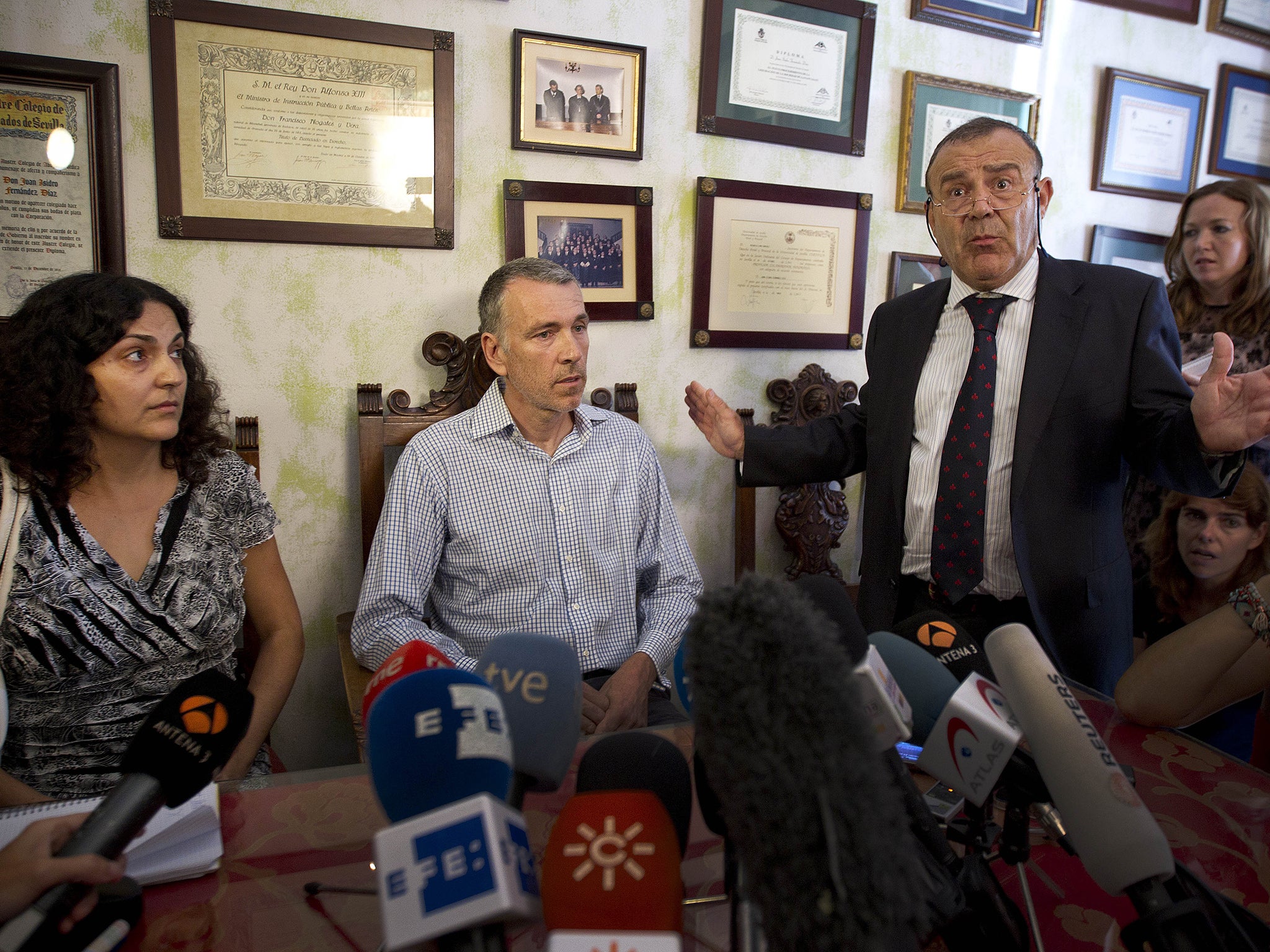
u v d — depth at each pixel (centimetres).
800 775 39
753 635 43
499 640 66
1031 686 60
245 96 166
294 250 175
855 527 241
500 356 164
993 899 62
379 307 183
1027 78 237
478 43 182
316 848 83
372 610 152
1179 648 104
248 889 76
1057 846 84
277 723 189
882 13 217
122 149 161
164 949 69
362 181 176
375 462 180
